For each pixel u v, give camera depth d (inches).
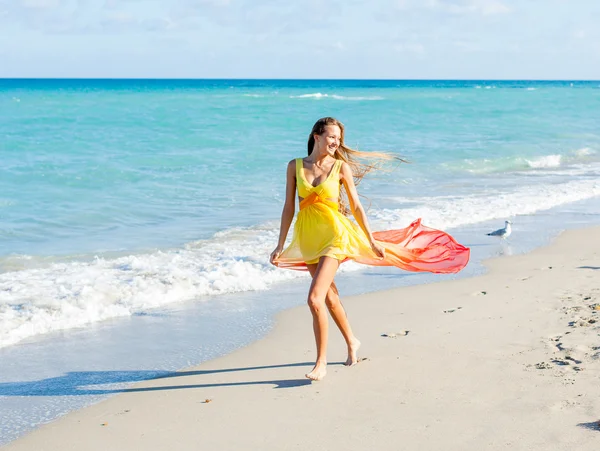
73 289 307.6
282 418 176.4
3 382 209.5
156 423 177.2
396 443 158.6
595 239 418.3
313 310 196.4
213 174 690.8
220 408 185.0
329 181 199.0
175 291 306.8
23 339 250.8
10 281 319.9
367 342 236.1
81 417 182.9
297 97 2642.7
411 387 192.5
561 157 904.9
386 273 347.6
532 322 248.7
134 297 297.3
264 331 258.4
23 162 739.4
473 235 432.5
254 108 1727.4
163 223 470.0
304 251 204.5
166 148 903.7
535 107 2007.9
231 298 305.7
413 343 232.2
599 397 177.3
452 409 175.8
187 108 1699.1
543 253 380.5
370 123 1337.4
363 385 196.2
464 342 230.1
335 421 172.9
